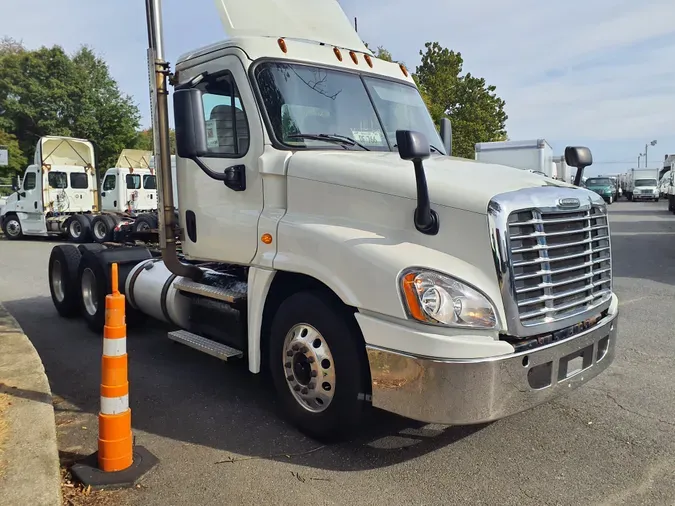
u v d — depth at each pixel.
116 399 3.45
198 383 5.19
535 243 3.39
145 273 6.14
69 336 6.84
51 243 19.86
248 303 4.29
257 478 3.49
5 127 40.28
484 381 3.16
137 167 23.94
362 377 3.62
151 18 4.71
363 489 3.36
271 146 4.19
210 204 4.69
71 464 3.62
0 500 2.89
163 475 3.52
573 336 3.56
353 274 3.50
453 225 3.37
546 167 19.14
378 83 4.93
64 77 41.75
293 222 3.98
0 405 4.01
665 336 6.42
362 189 3.72
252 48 4.32
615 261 12.23
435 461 3.69
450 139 5.79
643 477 3.47
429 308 3.19
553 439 3.97
